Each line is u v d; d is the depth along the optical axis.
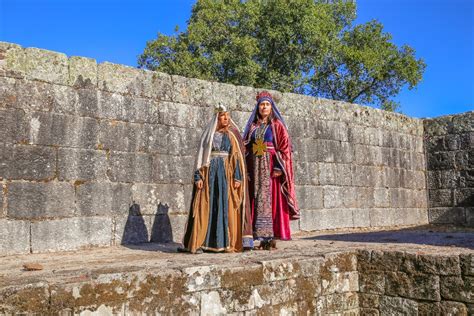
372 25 26.61
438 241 6.89
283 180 6.43
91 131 7.00
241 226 6.04
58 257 5.80
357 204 10.92
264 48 24.23
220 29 23.12
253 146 6.47
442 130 12.84
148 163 7.59
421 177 12.88
